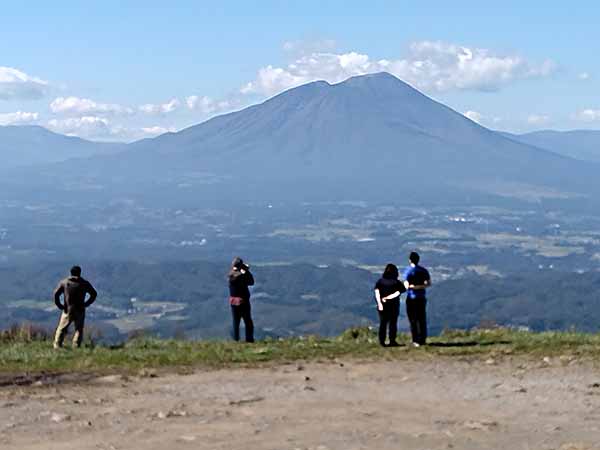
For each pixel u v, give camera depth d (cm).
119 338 2675
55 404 1595
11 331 2714
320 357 2159
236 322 2552
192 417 1485
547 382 1798
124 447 1290
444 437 1348
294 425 1427
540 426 1423
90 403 1606
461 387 1761
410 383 1811
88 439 1338
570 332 2655
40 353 2219
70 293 2411
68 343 2542
